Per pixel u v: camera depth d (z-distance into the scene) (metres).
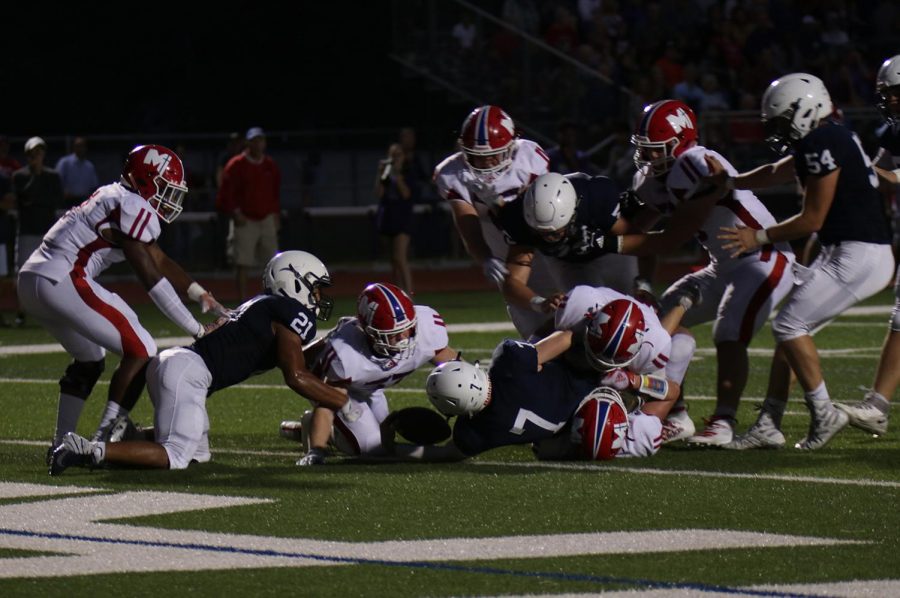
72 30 71.31
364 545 11.55
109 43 71.44
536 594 10.05
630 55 52.62
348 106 71.50
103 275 50.28
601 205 16.31
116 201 15.48
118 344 15.55
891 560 10.88
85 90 71.12
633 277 17.41
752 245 15.83
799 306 16.09
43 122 70.69
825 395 16.16
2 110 70.38
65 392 16.09
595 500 13.25
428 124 55.47
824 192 15.70
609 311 15.18
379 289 15.48
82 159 40.31
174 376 15.15
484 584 10.34
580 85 50.78
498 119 16.59
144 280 15.47
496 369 15.32
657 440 15.84
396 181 37.00
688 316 17.31
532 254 16.70
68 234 15.54
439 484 14.11
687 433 16.56
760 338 28.98
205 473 14.83
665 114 16.50
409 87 56.16
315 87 71.69
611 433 15.34
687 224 16.39
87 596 10.16
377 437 15.66
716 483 14.06
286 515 12.68
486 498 13.38
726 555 11.08
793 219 15.78
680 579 10.39
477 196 17.12
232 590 10.27
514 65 52.88
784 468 14.95
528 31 56.44
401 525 12.27
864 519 12.34
